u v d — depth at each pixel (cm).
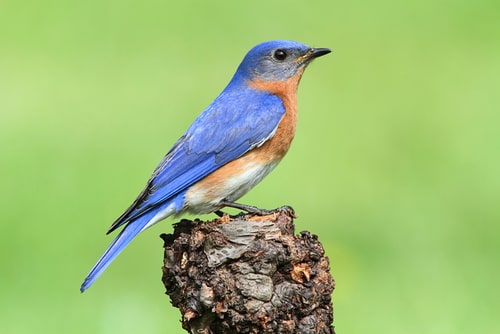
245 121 1136
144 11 2570
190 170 1116
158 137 2003
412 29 2488
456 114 2138
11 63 2309
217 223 923
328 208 1800
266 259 903
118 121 2058
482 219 1773
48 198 1764
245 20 2498
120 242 1084
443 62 2359
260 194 1833
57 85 2206
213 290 905
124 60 2336
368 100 2205
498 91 2230
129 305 1385
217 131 1129
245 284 902
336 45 2416
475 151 2028
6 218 1695
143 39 2438
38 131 2011
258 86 1194
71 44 2414
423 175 1941
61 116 2075
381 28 2480
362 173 1925
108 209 1742
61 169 1859
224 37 2425
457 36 2448
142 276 1545
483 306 1383
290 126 1166
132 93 2181
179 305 938
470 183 1911
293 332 905
